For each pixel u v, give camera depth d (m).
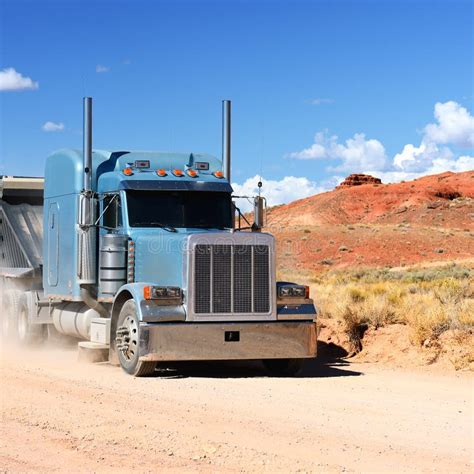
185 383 13.05
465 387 13.12
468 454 8.38
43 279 17.98
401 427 9.67
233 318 13.95
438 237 103.75
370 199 170.50
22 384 12.69
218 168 16.66
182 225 15.20
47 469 7.66
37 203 21.11
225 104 16.97
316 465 7.75
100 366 15.27
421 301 21.88
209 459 7.95
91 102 15.45
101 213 15.33
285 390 12.44
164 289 13.73
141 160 15.56
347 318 17.59
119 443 8.62
